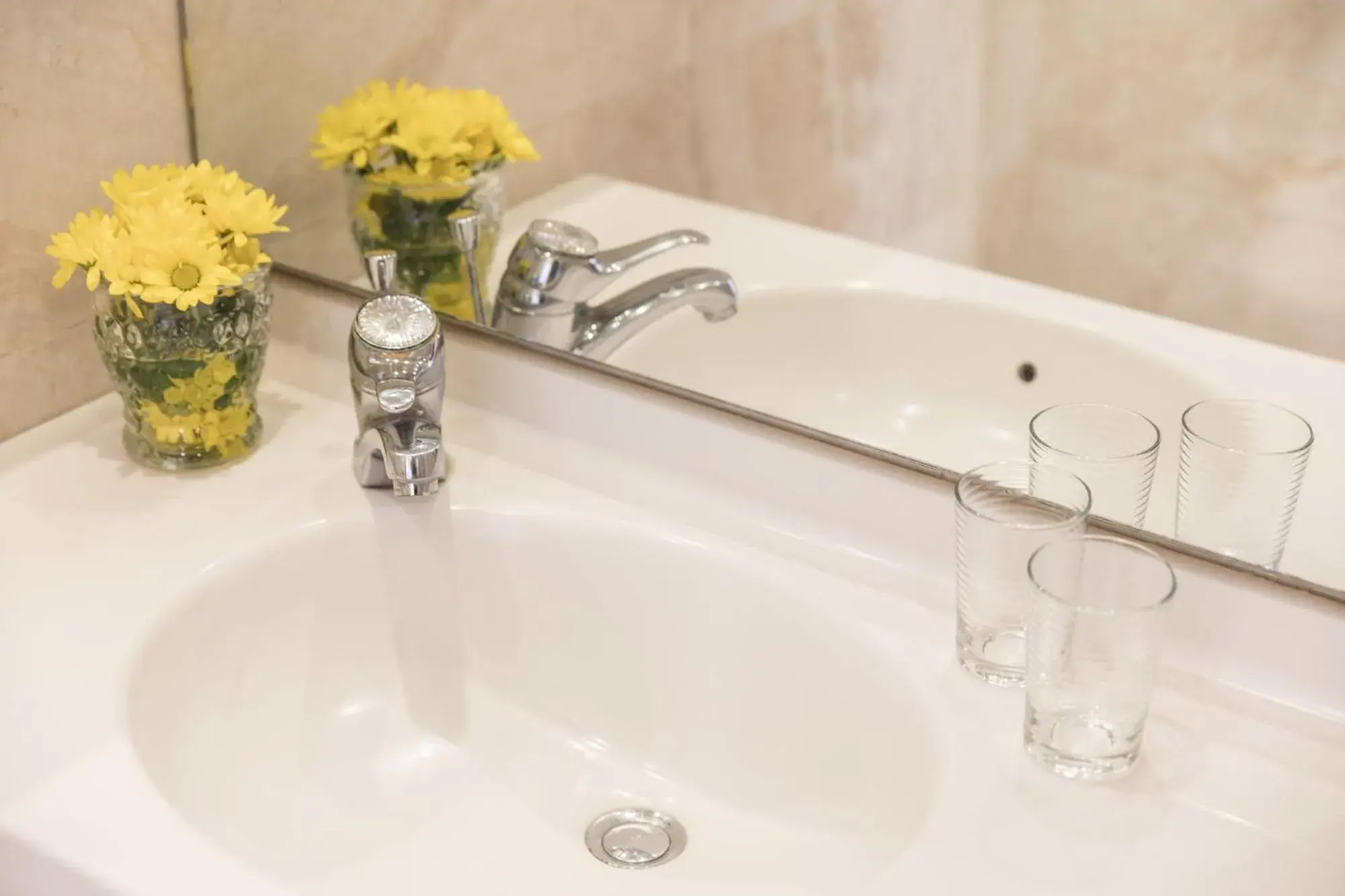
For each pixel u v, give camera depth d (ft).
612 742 3.43
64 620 3.05
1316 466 2.76
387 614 3.47
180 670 3.13
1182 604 2.93
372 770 3.34
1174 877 2.49
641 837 3.24
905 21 3.01
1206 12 2.77
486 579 3.46
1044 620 2.61
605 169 3.45
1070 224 2.95
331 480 3.51
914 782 2.84
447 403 3.79
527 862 3.15
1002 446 3.08
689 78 3.26
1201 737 2.79
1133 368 2.93
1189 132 2.83
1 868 2.62
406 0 3.57
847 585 3.17
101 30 3.49
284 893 2.46
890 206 3.11
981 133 3.00
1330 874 2.49
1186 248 2.86
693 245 3.35
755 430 3.35
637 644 3.40
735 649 3.28
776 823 3.19
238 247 3.40
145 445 3.53
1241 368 2.83
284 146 3.81
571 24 3.40
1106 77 2.87
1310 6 2.67
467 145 3.60
